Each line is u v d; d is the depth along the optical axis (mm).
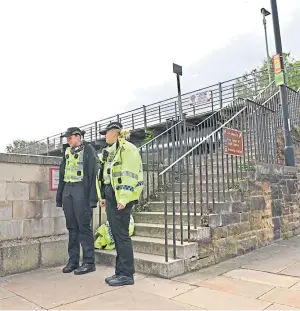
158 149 7234
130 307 3350
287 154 8188
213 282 4172
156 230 5445
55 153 25188
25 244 4793
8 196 4719
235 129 6387
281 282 4141
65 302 3508
